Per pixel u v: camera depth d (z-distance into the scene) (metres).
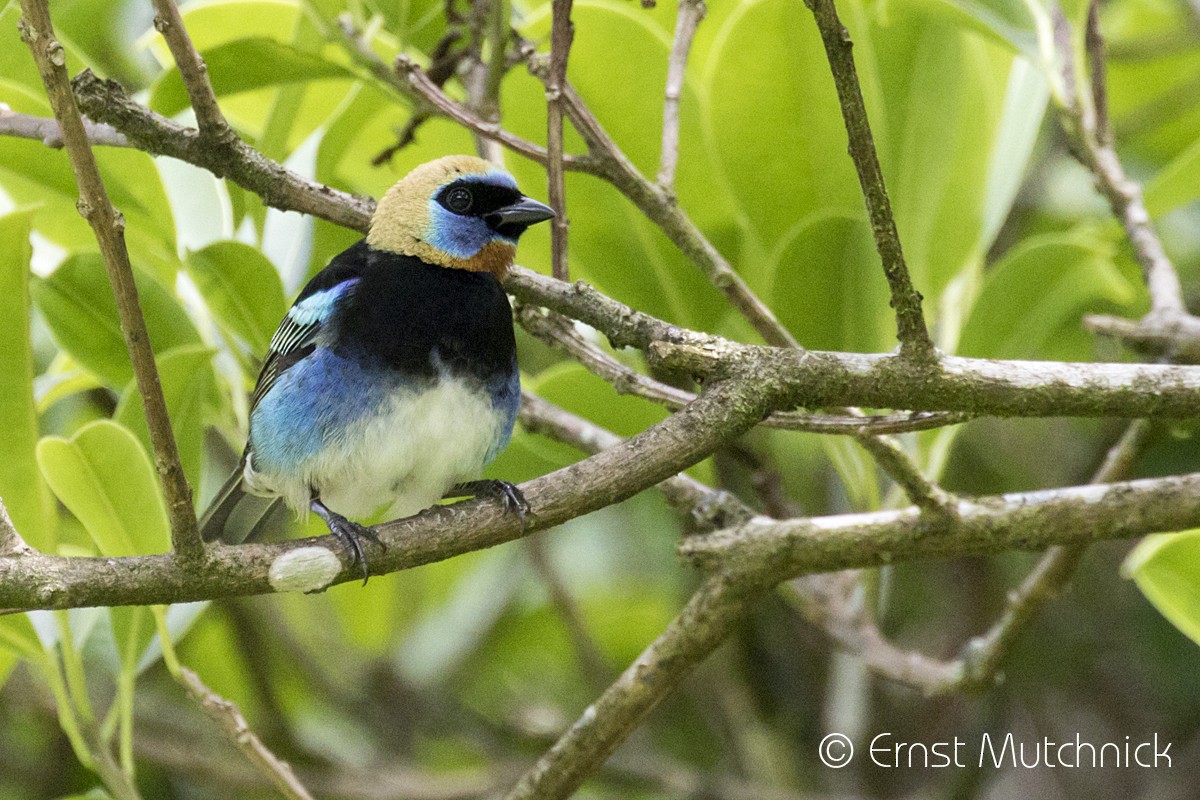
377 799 13.18
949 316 10.73
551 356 14.52
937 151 9.93
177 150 8.16
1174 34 14.23
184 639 14.59
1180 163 10.59
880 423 7.55
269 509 9.65
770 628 14.29
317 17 9.37
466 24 9.40
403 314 8.55
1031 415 7.41
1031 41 9.91
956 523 8.42
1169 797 13.62
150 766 14.03
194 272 9.48
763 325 8.31
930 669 10.02
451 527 7.34
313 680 14.50
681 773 13.30
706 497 9.16
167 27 7.73
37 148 9.48
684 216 8.38
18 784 13.70
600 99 9.88
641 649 15.40
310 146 11.25
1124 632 14.14
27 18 5.89
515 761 13.66
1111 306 11.13
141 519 8.42
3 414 8.46
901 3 9.70
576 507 7.33
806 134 9.67
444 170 8.88
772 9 9.37
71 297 9.93
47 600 6.67
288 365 8.85
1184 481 8.34
